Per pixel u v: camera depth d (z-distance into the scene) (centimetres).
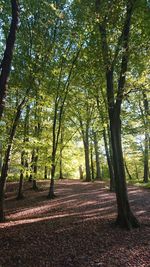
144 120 2492
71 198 2083
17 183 2933
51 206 1805
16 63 1542
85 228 1177
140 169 5172
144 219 1333
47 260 861
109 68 1217
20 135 1753
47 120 2366
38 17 1580
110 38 1216
